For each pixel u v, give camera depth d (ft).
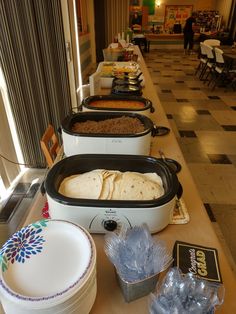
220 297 1.55
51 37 6.25
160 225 2.02
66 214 1.90
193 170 7.53
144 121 3.22
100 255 1.92
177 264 1.79
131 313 1.57
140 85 5.56
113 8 20.24
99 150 2.84
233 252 4.99
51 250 1.51
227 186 6.86
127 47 10.39
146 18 29.94
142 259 1.59
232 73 14.96
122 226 1.92
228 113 11.75
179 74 19.33
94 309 1.59
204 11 30.55
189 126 10.36
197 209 2.41
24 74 6.44
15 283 1.33
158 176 2.38
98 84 5.65
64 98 7.13
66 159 2.41
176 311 1.36
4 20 5.71
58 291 1.30
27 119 7.09
